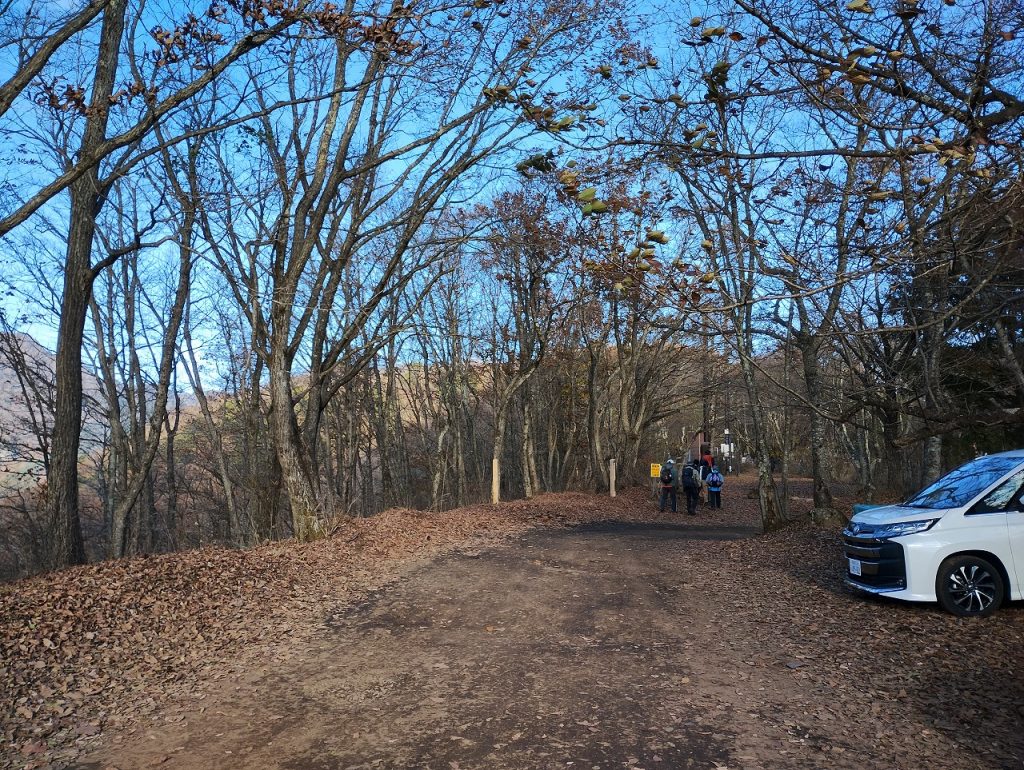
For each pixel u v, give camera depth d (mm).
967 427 9375
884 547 7992
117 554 17375
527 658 6844
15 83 6930
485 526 17438
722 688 5816
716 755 4504
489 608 9016
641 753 4562
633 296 5625
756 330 14445
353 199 14727
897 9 5441
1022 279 8141
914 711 5082
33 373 22266
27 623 6992
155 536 29172
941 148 4801
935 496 8578
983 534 7641
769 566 11625
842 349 11055
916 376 9938
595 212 4797
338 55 12922
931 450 14156
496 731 5004
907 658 6266
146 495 26516
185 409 35031
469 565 11969
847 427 27203
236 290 13875
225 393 30281
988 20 6141
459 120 13031
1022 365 10039
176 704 5676
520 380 25531
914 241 5777
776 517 16812
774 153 5316
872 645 6734
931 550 7641
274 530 18000
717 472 29203
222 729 5141
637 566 12023
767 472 17000
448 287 31812
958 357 11039
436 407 42156
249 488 22375
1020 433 17359
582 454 40312
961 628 7016
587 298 26750
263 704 5660
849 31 5297
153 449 17906
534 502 25328
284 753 4691
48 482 11711
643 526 21188
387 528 15125
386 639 7645
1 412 23016
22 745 4828
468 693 5859
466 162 14633
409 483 39031
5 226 7184
